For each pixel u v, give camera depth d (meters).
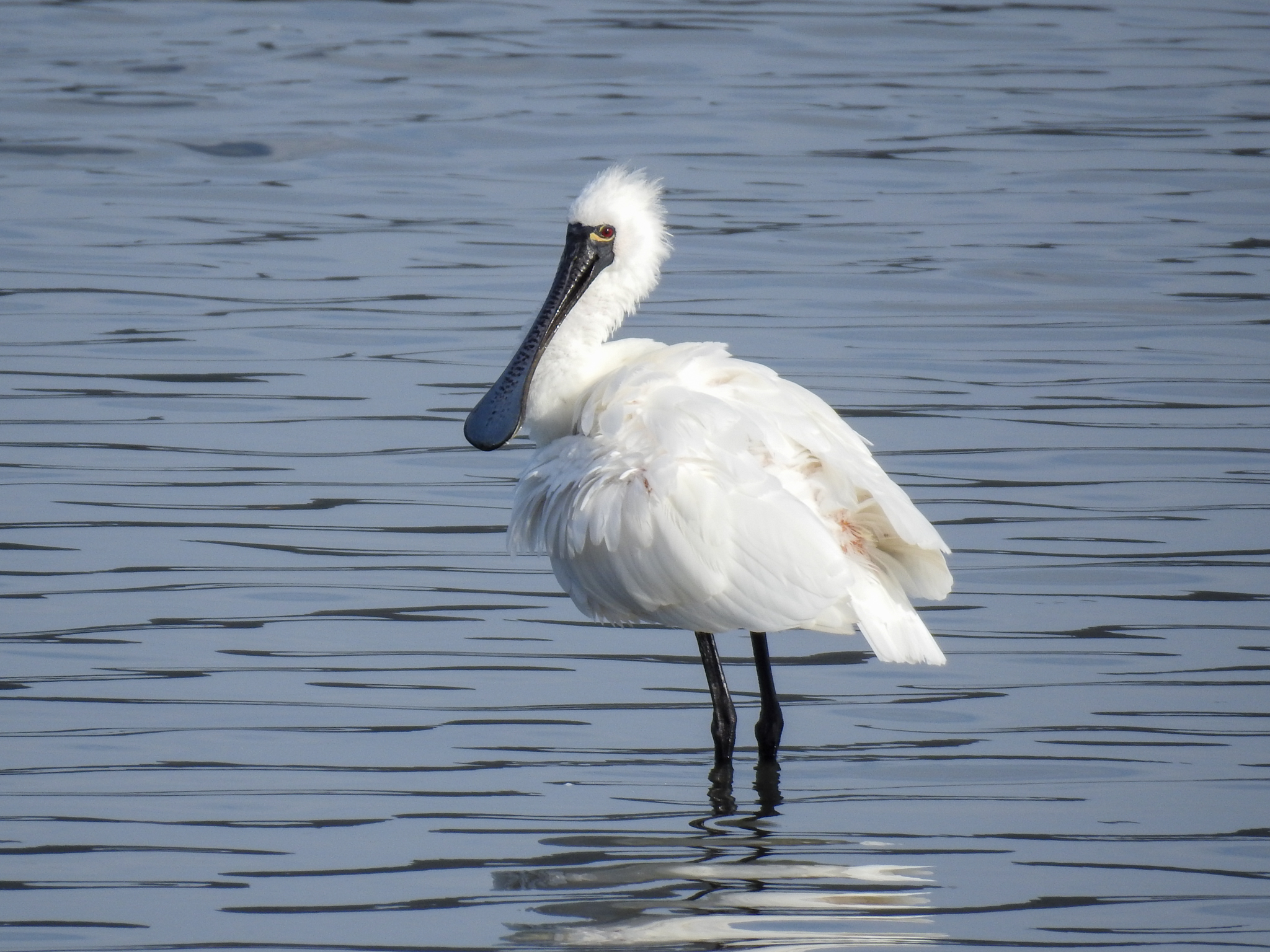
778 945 8.25
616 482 10.70
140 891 8.80
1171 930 8.47
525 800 9.97
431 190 25.38
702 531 10.45
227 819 9.65
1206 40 34.34
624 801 10.03
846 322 19.98
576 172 26.23
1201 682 11.64
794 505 10.40
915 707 11.43
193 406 17.12
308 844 9.38
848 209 24.45
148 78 30.88
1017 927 8.48
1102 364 18.62
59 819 9.61
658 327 19.66
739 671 12.19
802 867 9.12
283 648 12.09
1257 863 9.21
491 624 12.70
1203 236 23.39
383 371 18.30
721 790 10.19
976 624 12.66
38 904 8.66
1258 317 20.19
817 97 30.14
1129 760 10.53
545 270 21.89
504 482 15.48
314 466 15.66
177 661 11.81
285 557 13.70
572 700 11.52
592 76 31.36
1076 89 30.84
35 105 29.05
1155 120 28.95
